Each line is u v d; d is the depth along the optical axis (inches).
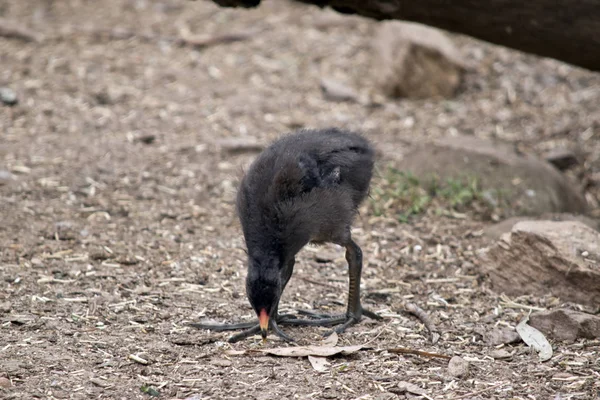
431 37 784.9
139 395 332.8
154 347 376.2
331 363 366.9
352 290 408.8
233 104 746.8
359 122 720.3
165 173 613.3
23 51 835.4
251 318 413.7
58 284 439.5
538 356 378.6
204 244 506.0
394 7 488.7
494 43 515.5
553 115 738.2
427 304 437.7
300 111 738.8
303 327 407.8
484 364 370.3
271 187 366.9
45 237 497.7
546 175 589.3
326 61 844.6
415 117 736.3
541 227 454.3
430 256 500.4
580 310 424.2
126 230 518.3
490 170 589.3
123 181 594.2
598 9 477.1
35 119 693.9
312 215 371.9
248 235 371.6
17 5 961.5
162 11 961.5
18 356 358.9
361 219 553.3
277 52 862.5
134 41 877.8
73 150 639.8
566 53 504.4
